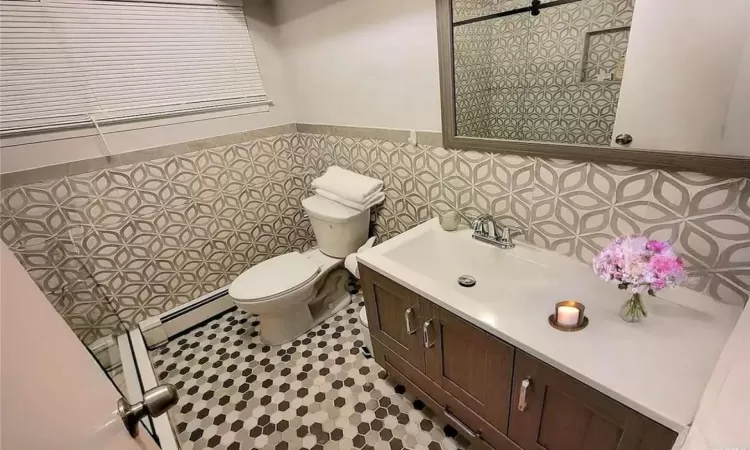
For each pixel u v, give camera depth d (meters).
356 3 1.60
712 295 0.96
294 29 2.03
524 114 1.22
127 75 1.74
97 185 1.77
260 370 1.84
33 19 1.49
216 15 1.93
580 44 1.03
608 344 0.87
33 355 0.39
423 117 1.55
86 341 1.64
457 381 1.22
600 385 0.77
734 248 0.88
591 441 0.86
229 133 2.13
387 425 1.49
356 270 1.79
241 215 2.31
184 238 2.11
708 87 0.82
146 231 1.97
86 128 1.69
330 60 1.89
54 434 0.37
